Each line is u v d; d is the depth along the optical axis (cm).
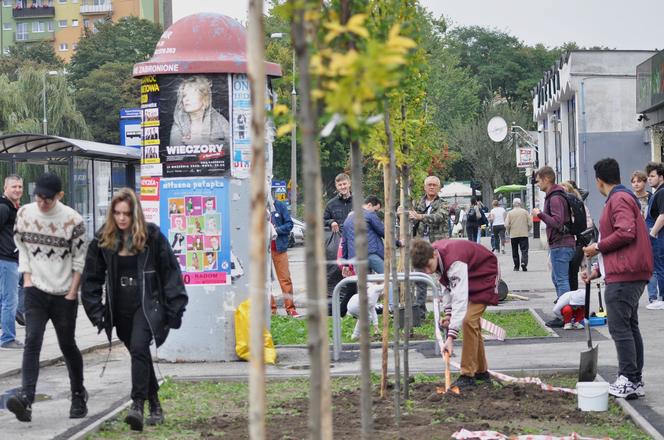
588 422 1416
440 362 2023
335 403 1565
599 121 7381
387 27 933
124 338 1479
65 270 1529
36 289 1520
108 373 2042
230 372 1983
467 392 1616
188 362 2155
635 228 1542
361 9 926
